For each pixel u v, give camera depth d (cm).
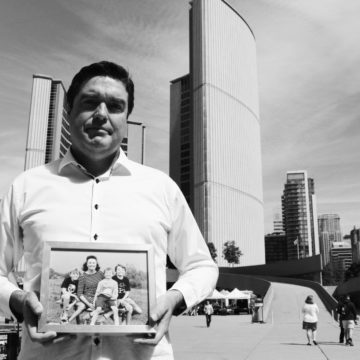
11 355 611
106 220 215
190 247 243
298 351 1245
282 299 4100
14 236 228
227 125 16525
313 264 7000
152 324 195
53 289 191
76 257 199
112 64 231
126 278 200
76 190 221
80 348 193
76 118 226
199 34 16962
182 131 19775
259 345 1418
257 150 18412
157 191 234
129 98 241
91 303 193
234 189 15988
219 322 3070
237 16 18725
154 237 222
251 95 18638
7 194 233
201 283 226
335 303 3503
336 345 1412
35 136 19850
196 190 15462
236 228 15550
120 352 196
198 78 16525
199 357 1116
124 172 231
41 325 184
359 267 10931
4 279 216
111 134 224
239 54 18250
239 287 6225
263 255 17012
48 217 213
